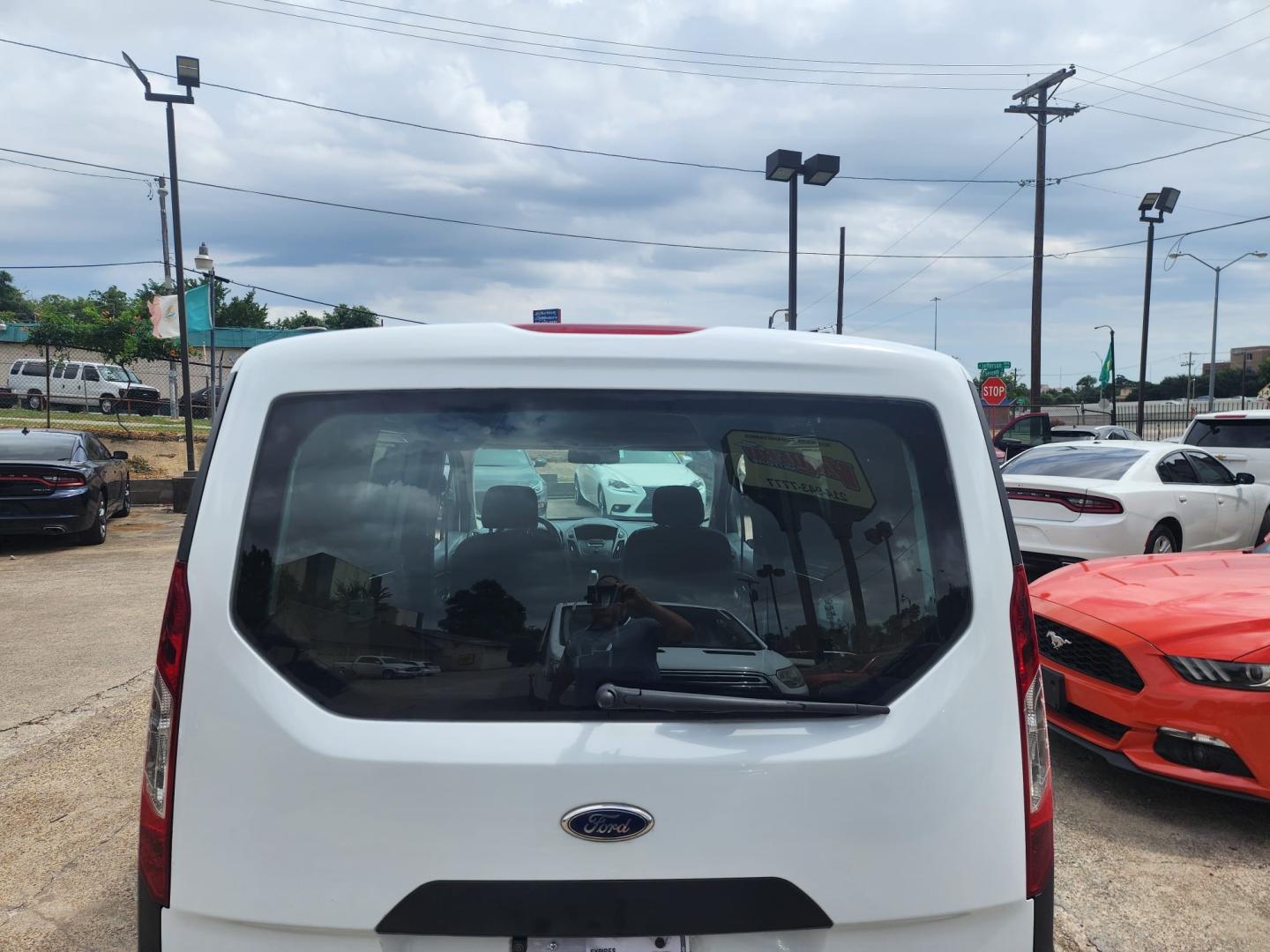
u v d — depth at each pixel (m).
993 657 1.90
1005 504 2.01
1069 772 4.87
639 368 1.98
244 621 1.83
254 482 1.89
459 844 1.78
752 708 1.84
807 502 1.98
